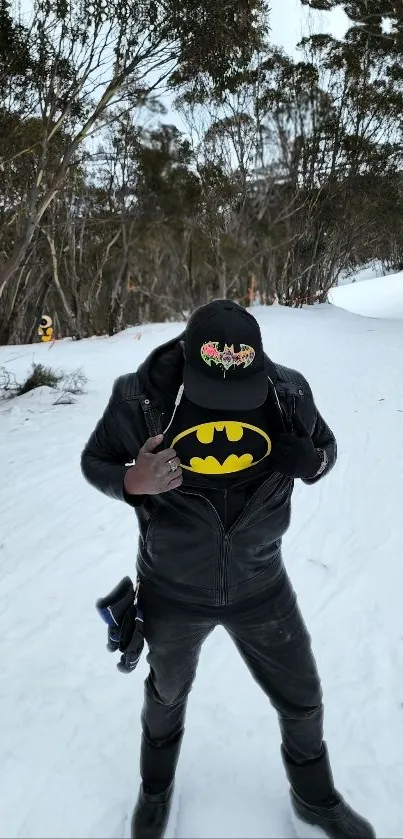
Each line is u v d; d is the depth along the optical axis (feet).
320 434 6.15
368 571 13.19
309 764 6.47
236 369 4.88
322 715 6.34
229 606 5.77
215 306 4.83
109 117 33.71
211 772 7.86
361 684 9.61
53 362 44.11
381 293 118.73
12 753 8.27
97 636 11.15
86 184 45.85
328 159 62.44
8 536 15.81
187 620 5.82
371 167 79.25
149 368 5.44
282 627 5.95
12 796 7.55
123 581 5.97
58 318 71.00
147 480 5.00
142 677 9.97
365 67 81.05
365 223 86.02
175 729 6.58
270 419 5.41
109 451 5.77
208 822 7.10
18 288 66.44
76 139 36.68
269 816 7.18
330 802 6.61
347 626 11.18
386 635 10.84
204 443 5.15
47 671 10.11
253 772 7.86
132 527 16.26
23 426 27.50
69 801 7.48
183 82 32.42
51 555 14.60
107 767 8.02
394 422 24.94
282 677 6.06
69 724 8.84
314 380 34.86
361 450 21.61
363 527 15.43
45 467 21.48
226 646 10.73
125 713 9.08
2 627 11.52
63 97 40.06
